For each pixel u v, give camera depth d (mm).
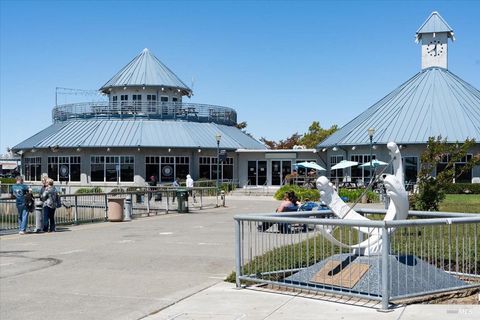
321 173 53812
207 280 11258
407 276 9062
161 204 31875
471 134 46344
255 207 33719
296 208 19953
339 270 9656
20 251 15789
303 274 10055
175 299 9570
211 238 18438
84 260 14031
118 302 9453
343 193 38750
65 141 53188
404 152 47250
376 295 8703
